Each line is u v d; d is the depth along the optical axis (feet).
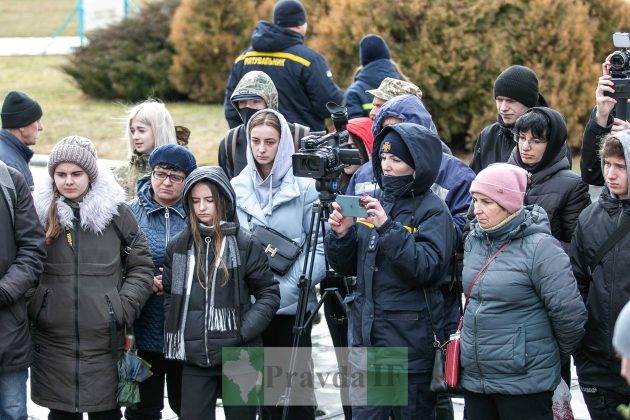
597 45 112.06
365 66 73.05
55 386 46.75
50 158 46.62
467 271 42.73
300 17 73.56
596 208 43.62
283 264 48.98
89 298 46.47
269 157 49.78
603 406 44.14
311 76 73.05
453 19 108.37
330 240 44.83
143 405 50.98
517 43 107.45
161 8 156.97
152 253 50.06
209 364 45.57
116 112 143.54
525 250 41.55
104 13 196.95
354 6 114.01
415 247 42.73
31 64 190.19
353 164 45.73
